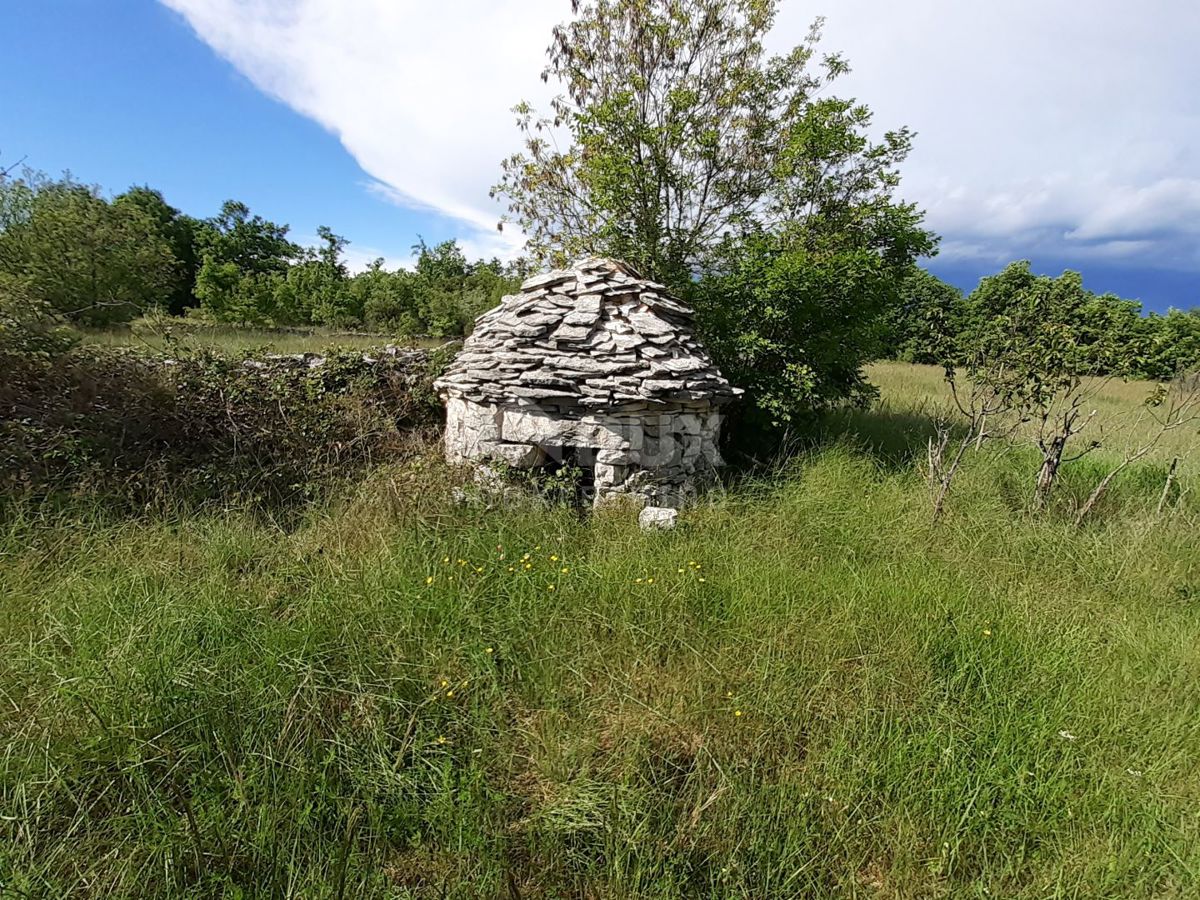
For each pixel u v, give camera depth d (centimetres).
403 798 235
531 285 630
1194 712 299
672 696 296
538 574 389
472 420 572
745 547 461
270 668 285
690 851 215
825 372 734
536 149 978
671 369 536
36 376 525
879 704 289
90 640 300
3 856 195
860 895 209
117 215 1452
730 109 915
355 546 436
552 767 251
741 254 821
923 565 446
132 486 486
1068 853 220
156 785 225
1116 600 423
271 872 204
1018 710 289
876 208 756
